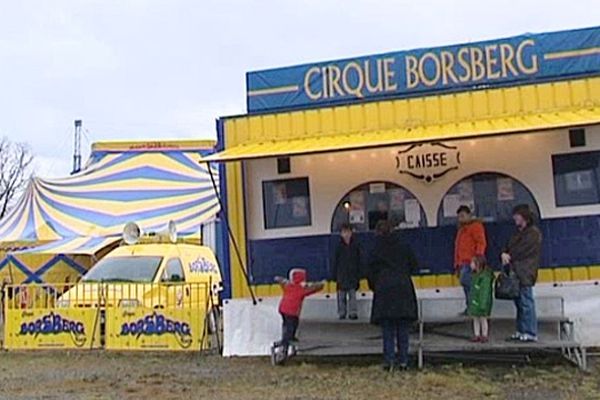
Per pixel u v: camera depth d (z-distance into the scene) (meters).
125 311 13.21
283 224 12.15
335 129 11.74
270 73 12.71
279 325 11.98
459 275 10.60
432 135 10.11
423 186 11.69
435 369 10.08
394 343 10.12
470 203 11.51
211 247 18.69
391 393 8.63
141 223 20.03
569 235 11.05
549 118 10.26
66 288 14.27
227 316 12.21
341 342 10.96
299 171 12.14
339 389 9.00
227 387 9.45
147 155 23.11
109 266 15.43
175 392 9.26
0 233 20.36
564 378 9.27
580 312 10.88
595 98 10.84
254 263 12.19
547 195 11.19
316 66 12.52
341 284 11.20
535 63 11.79
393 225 10.34
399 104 11.51
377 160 11.90
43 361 12.37
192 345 12.83
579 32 11.73
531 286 9.92
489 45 11.95
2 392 9.55
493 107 11.16
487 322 10.44
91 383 10.12
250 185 12.30
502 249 11.21
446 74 12.05
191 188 21.73
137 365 11.66
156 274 15.09
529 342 9.84
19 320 13.73
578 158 11.12
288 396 8.70
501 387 8.81
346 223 11.77
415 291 10.61
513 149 11.39
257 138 12.05
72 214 20.45
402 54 12.21
